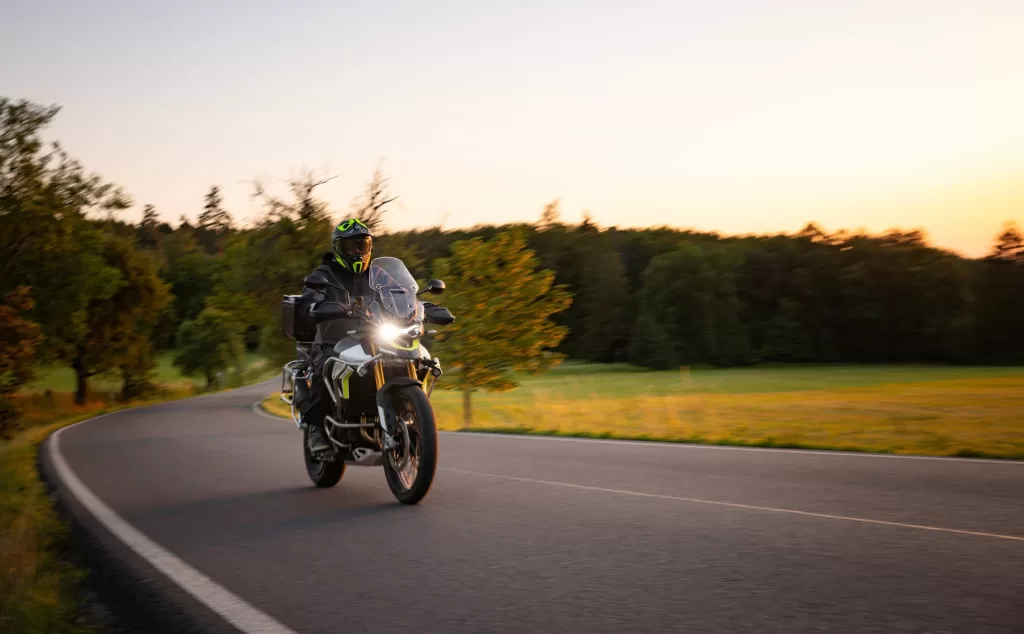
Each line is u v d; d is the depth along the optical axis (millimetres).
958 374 77000
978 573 3945
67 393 70500
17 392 32344
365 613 3705
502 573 4281
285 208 33375
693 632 3242
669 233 142000
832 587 3771
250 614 3791
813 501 6082
